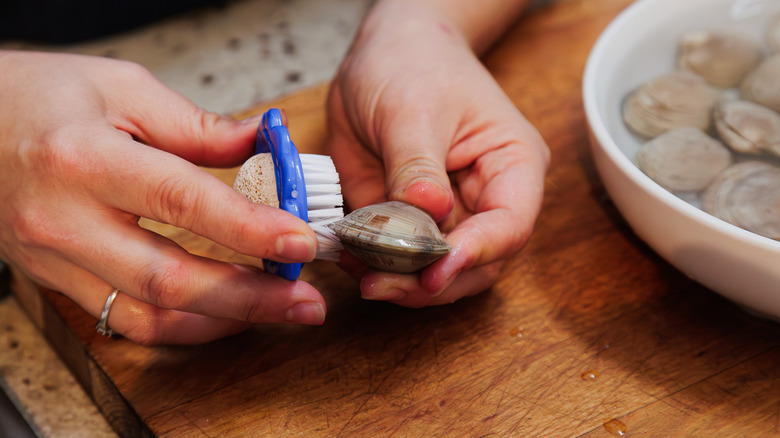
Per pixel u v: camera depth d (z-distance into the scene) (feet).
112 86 2.02
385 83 2.12
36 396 2.09
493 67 2.64
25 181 1.86
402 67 2.14
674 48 2.37
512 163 2.05
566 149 2.41
